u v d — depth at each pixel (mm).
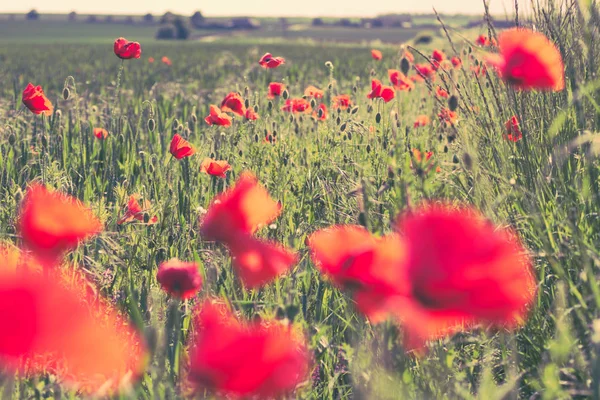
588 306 2301
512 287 1230
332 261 1478
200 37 71625
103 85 10977
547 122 2645
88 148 4020
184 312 2449
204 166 3068
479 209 2365
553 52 2193
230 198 1540
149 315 2428
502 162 2590
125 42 3654
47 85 10141
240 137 3549
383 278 1390
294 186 3213
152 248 2824
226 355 1265
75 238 1533
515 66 2199
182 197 3188
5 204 3105
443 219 1245
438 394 2068
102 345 1119
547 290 2455
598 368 1812
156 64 19578
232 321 2012
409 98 4453
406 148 2854
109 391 1992
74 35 64062
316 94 3965
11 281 1067
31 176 3572
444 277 1225
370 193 2654
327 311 2576
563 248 2387
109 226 2930
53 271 1536
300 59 21016
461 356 2428
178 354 2207
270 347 1272
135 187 3389
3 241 2566
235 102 3516
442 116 2838
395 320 1822
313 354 2289
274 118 3857
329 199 2957
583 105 2582
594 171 2539
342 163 3188
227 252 2553
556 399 2037
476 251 1224
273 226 2723
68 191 3184
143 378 2328
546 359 2223
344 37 64688
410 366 2301
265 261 1520
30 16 104375
